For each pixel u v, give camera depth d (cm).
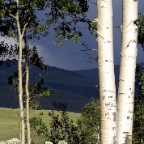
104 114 877
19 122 3481
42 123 3766
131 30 907
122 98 893
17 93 3572
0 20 3306
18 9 3312
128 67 901
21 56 3406
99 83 891
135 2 909
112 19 903
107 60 888
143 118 4056
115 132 873
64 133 4819
